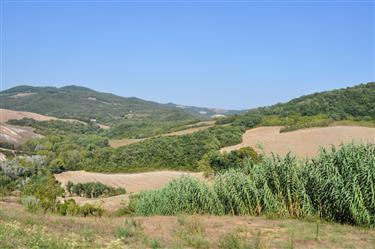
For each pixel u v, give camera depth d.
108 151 78.56
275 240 10.66
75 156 81.31
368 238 10.72
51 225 13.89
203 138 69.44
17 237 10.35
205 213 17.14
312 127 68.25
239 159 44.72
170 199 19.12
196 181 18.80
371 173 12.76
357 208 12.53
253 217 14.66
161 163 69.44
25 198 29.09
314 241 10.49
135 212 22.09
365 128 62.50
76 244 9.98
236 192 16.30
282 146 59.09
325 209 13.68
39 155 83.06
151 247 10.44
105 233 12.27
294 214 14.46
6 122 128.12
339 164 14.02
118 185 63.25
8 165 68.88
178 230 12.30
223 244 10.14
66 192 62.34
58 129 131.88
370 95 74.25
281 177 15.32
